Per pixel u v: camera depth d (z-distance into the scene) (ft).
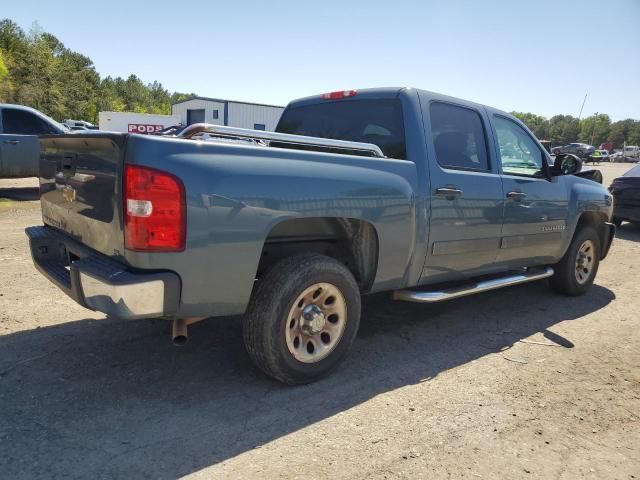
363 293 12.44
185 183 8.79
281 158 10.05
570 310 17.84
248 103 124.67
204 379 11.21
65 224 11.45
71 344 12.64
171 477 7.93
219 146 9.32
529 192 15.90
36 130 38.63
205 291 9.39
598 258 20.07
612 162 207.51
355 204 11.06
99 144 9.41
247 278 9.78
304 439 9.14
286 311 10.35
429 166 12.86
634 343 14.85
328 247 12.63
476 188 13.97
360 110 14.26
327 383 11.38
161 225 8.70
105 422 9.34
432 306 17.47
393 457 8.76
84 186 10.15
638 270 24.99
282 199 9.89
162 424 9.37
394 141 13.15
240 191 9.36
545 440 9.57
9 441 8.61
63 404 9.89
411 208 12.26
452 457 8.86
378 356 13.05
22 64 185.88
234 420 9.63
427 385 11.55
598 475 8.63
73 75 254.88
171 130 22.62
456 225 13.53
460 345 14.11
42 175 12.59
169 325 14.15
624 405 11.10
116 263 9.32
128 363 11.80
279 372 10.58
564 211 17.49
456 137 14.07
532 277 16.90
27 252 21.25
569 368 12.89
